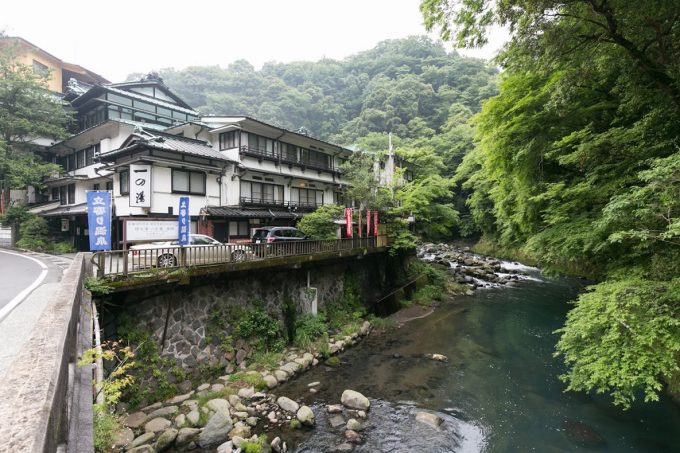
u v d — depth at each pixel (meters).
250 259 11.66
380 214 22.16
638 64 7.82
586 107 10.41
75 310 4.55
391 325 16.09
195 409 8.59
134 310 9.11
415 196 23.38
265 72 80.25
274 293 13.28
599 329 6.86
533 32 7.64
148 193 17.00
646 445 7.70
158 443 7.29
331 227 18.75
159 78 28.67
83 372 3.90
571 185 10.84
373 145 48.53
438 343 13.95
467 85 66.38
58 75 33.50
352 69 85.94
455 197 46.03
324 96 71.44
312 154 27.78
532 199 11.51
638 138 8.16
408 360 12.29
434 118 60.66
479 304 19.80
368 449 7.62
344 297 17.31
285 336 13.09
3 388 1.60
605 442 7.85
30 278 10.66
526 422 8.64
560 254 9.92
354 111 72.19
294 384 10.49
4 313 6.70
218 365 10.55
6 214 22.00
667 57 7.35
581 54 8.13
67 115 24.66
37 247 20.70
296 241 14.01
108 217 9.63
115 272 8.64
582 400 9.58
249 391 9.61
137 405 8.70
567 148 10.81
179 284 9.56
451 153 46.25
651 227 6.59
